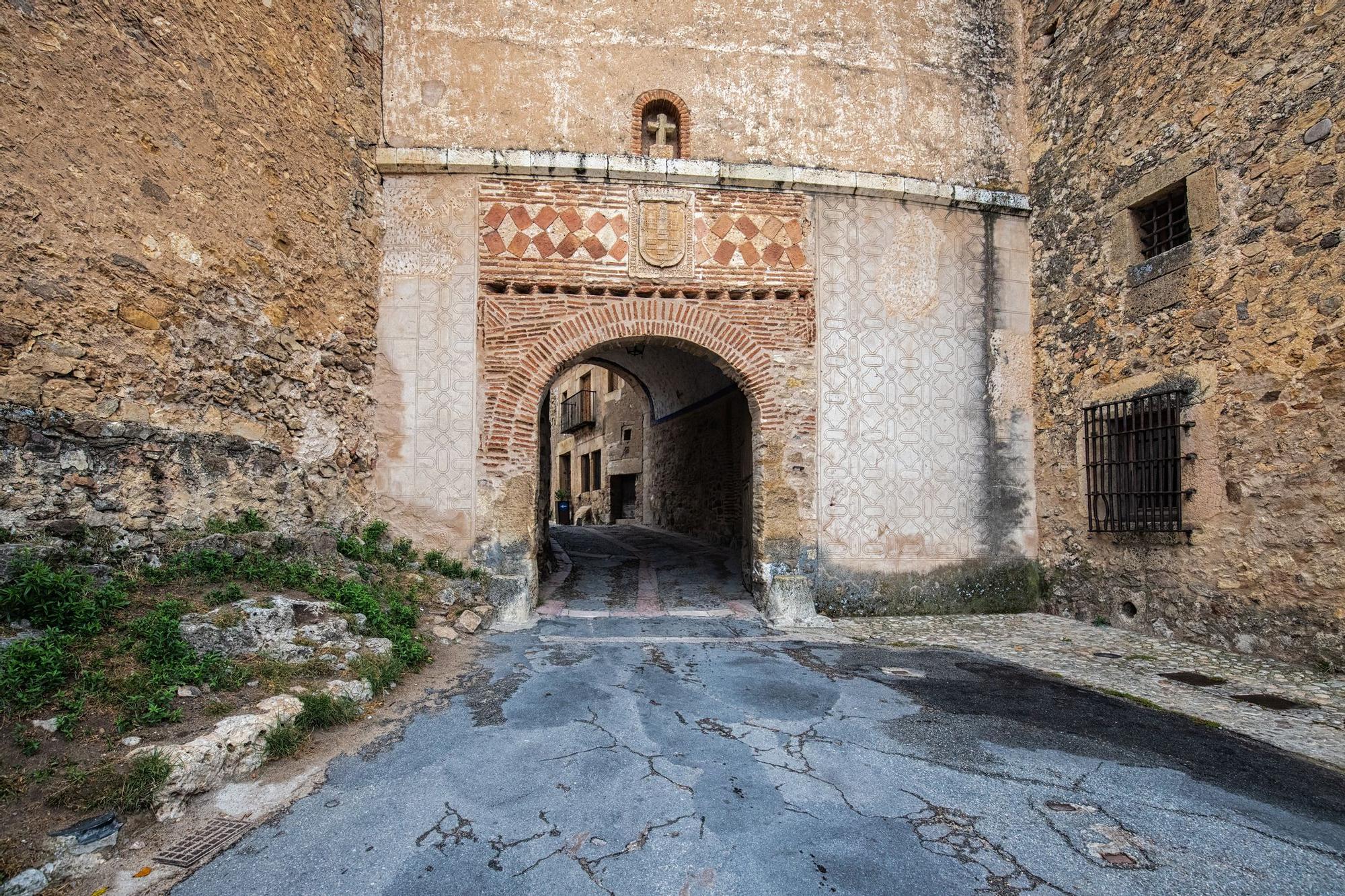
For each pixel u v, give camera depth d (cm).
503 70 777
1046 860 267
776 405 780
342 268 685
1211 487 607
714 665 553
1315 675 514
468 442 731
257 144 582
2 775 268
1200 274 620
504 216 754
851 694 479
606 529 1605
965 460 812
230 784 317
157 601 410
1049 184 821
